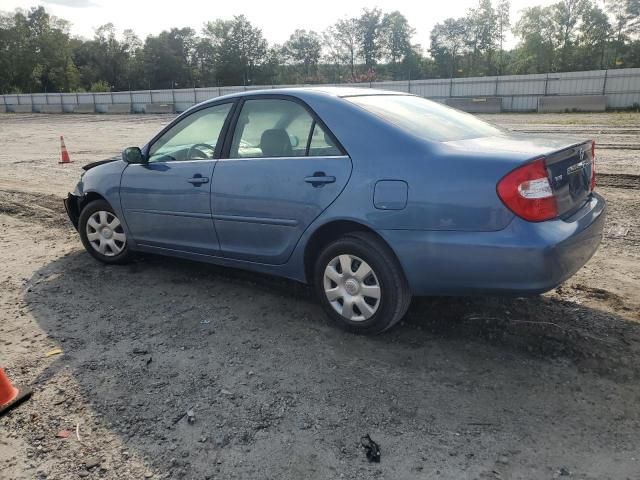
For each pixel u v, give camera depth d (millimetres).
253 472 2461
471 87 37344
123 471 2498
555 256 2930
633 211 6508
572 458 2480
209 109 4418
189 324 3992
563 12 77000
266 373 3279
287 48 107375
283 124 3906
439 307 4020
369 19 98938
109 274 5121
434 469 2443
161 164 4660
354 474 2430
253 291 4582
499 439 2623
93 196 5371
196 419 2854
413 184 3205
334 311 3764
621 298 4055
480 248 3029
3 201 8633
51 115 47906
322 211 3570
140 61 106625
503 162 3010
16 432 2805
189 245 4562
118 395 3100
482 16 88688
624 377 3086
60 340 3797
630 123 19516
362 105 3691
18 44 97500
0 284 4926
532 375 3148
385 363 3346
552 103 31641
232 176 4078
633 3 73375
